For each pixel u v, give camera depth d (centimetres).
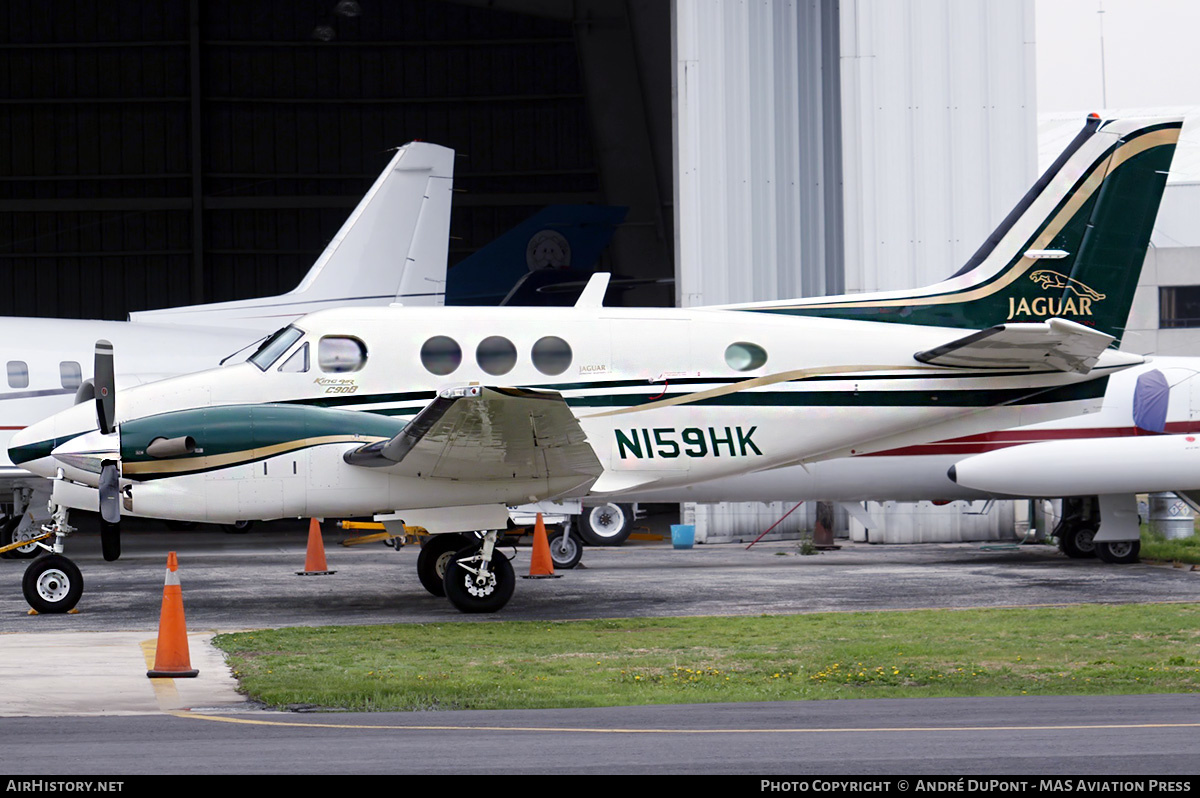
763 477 6384
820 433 5225
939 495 6581
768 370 5166
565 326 5081
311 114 12825
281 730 2555
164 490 4469
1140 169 5675
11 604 4850
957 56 7725
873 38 7669
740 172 8012
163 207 12700
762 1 8069
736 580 5697
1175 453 6184
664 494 6372
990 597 5041
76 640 3934
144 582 5631
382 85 12850
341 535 9462
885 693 3072
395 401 4934
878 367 5250
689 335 5144
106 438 4588
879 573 5991
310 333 4941
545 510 6178
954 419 5359
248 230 12838
